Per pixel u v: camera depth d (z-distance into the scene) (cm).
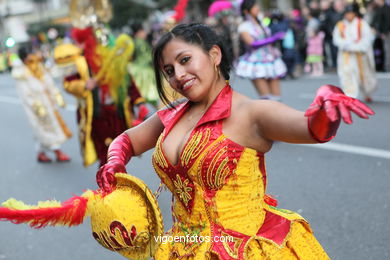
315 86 1448
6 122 1488
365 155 727
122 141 281
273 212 263
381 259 440
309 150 786
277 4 2581
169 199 620
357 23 1098
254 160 250
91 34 673
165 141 261
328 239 483
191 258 256
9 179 823
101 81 668
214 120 247
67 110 1514
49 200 260
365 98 1121
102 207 258
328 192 599
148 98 891
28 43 923
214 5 1586
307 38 1773
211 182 246
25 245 548
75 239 550
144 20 3641
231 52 262
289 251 256
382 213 527
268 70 841
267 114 241
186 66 248
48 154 991
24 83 903
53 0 6125
